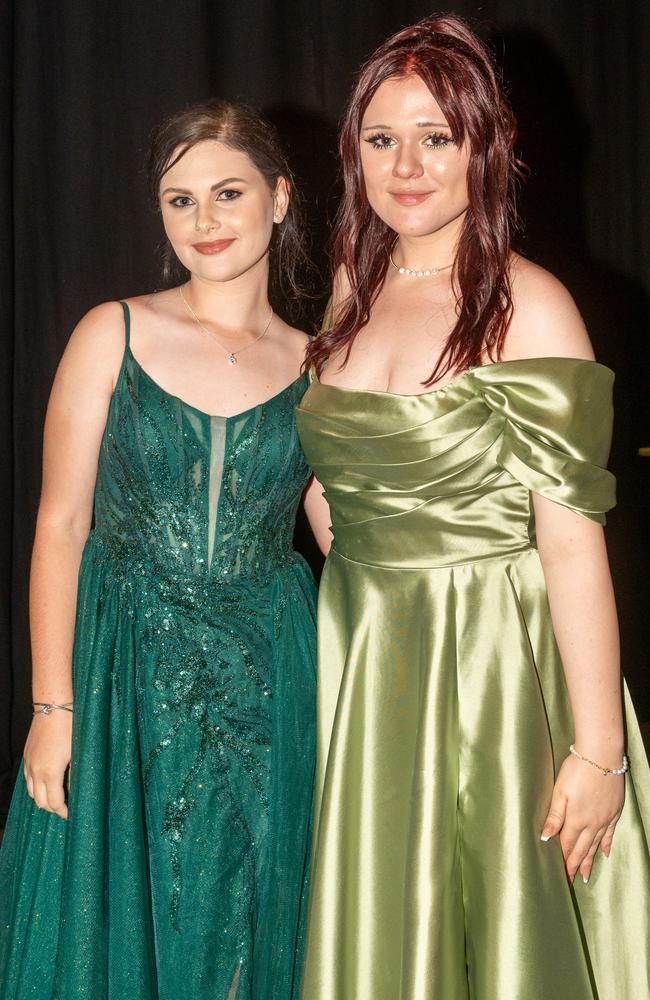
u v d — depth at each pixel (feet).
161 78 10.73
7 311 10.54
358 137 4.94
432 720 4.75
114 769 5.08
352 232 5.15
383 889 4.87
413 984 4.61
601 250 12.29
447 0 11.73
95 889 4.91
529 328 4.69
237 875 5.23
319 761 5.16
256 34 11.03
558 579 4.73
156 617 5.16
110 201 10.78
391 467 4.78
